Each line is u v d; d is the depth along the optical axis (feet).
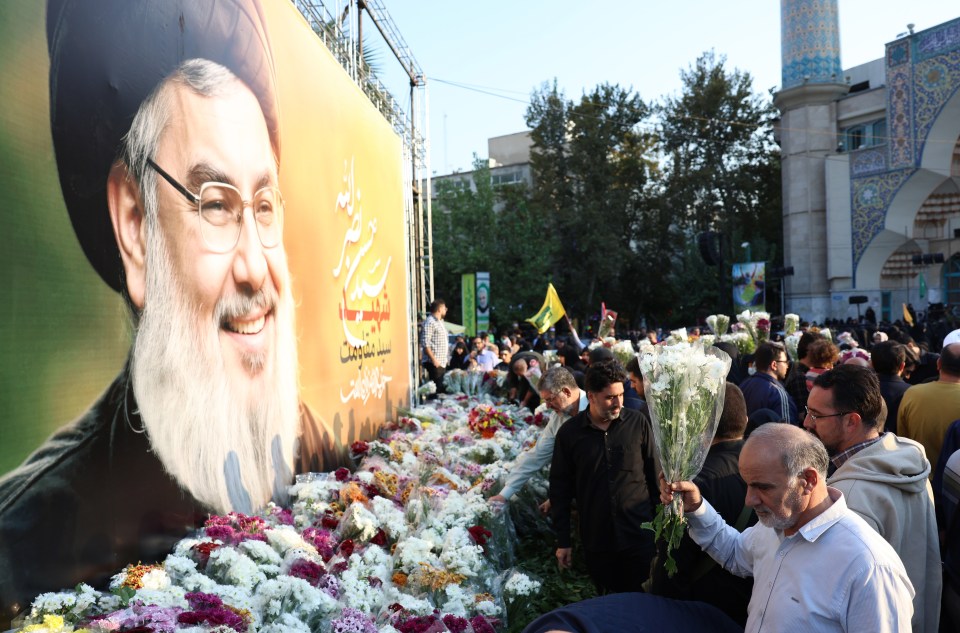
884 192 104.53
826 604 6.55
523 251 113.29
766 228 134.62
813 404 9.62
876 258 107.24
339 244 20.10
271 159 14.79
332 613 8.70
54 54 8.52
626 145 136.87
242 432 13.00
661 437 8.76
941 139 97.91
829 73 110.32
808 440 6.85
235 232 12.94
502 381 33.22
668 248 134.10
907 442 9.24
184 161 11.35
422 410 26.11
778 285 121.90
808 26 110.63
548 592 14.29
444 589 10.39
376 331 24.82
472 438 20.12
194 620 7.35
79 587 7.91
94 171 9.18
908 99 100.32
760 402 17.48
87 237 9.01
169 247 10.89
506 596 11.50
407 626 8.93
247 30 13.78
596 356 20.12
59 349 8.41
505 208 122.72
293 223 16.12
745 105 132.26
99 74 9.34
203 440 11.55
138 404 9.93
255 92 14.02
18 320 7.77
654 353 9.14
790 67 112.57
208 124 12.08
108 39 9.53
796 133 111.86
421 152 42.75
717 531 8.61
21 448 7.73
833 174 109.50
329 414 18.45
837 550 6.63
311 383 17.08
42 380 8.10
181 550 9.52
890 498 8.69
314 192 17.79
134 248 10.00
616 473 13.19
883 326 67.92
